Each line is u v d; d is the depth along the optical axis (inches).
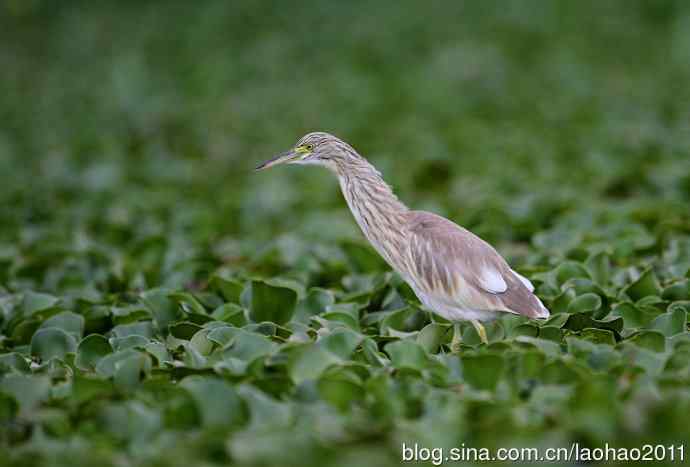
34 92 1081.4
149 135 920.9
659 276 448.1
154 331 396.8
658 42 1119.0
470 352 340.2
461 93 977.5
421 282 384.2
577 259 467.2
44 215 663.8
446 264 373.7
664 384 302.4
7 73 1149.1
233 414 293.0
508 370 318.0
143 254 532.1
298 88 1040.2
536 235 510.6
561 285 427.5
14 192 705.6
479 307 366.6
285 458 264.4
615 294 419.8
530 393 311.9
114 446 285.6
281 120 940.0
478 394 303.1
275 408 292.2
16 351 389.7
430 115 917.8
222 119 952.9
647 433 276.4
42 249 545.6
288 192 696.4
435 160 716.0
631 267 447.5
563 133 817.5
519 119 887.1
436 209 605.3
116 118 966.4
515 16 1210.6
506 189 660.1
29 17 1284.4
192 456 268.8
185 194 732.0
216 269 524.7
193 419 293.0
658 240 482.3
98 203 702.5
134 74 1056.8
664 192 625.6
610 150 740.7
